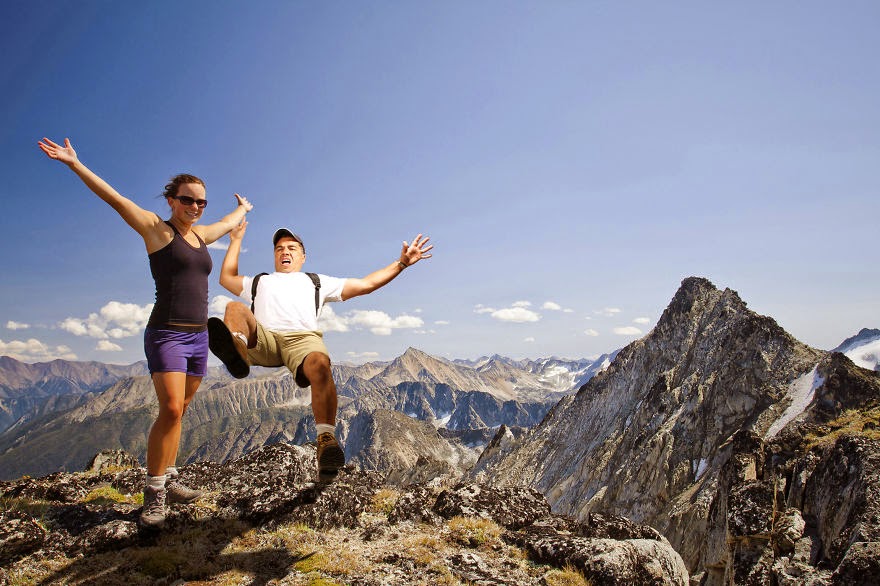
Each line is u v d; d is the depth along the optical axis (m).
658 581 2.67
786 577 4.48
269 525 2.82
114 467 4.44
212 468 3.79
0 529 2.33
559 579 2.53
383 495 3.49
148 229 2.30
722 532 7.36
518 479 42.97
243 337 1.88
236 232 2.74
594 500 29.72
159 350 2.35
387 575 2.39
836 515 5.00
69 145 2.08
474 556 2.71
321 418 1.95
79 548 2.42
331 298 2.27
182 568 2.31
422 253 2.45
